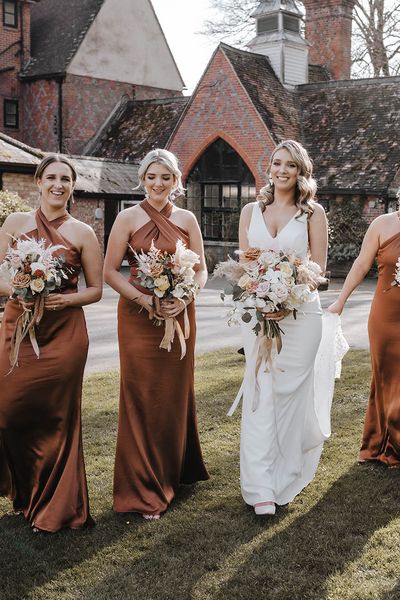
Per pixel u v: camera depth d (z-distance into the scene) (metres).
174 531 4.11
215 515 4.32
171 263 4.26
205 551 3.87
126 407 4.43
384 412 5.05
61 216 4.26
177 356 4.42
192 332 4.54
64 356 4.11
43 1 33.06
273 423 4.38
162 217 4.41
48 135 29.83
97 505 4.48
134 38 31.38
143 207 4.43
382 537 3.98
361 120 23.88
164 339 4.30
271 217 4.55
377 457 5.16
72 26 30.44
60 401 4.14
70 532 4.10
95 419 6.27
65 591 3.51
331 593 3.43
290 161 4.45
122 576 3.62
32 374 4.09
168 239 4.37
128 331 4.39
